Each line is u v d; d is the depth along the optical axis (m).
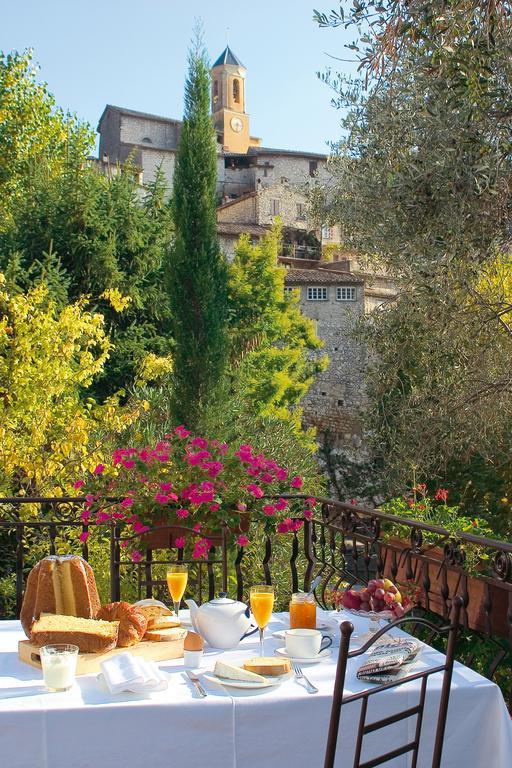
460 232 5.31
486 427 7.19
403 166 5.51
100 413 9.27
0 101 18.47
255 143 72.06
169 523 4.12
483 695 2.20
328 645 2.57
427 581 3.85
